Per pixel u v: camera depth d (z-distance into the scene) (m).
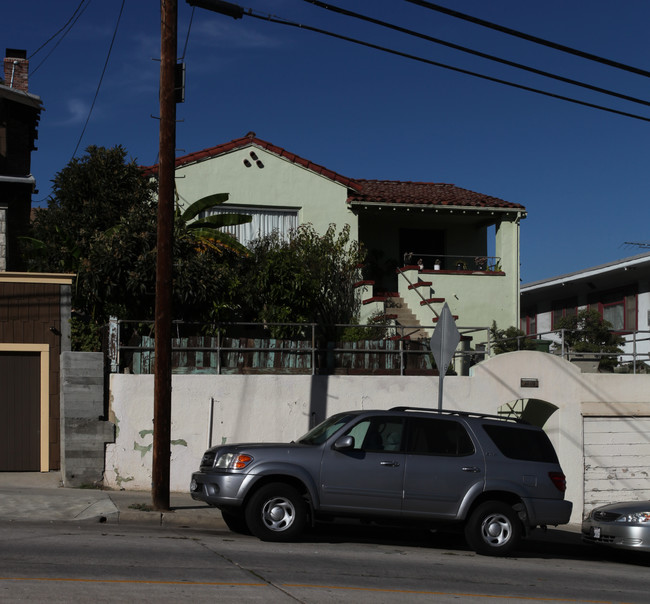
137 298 16.80
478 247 25.08
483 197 24.05
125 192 19.14
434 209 22.83
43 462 15.88
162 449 12.86
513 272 23.02
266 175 21.94
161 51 13.02
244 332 18.83
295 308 19.28
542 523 11.86
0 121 21.50
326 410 16.19
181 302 16.64
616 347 21.91
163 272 12.91
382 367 17.09
